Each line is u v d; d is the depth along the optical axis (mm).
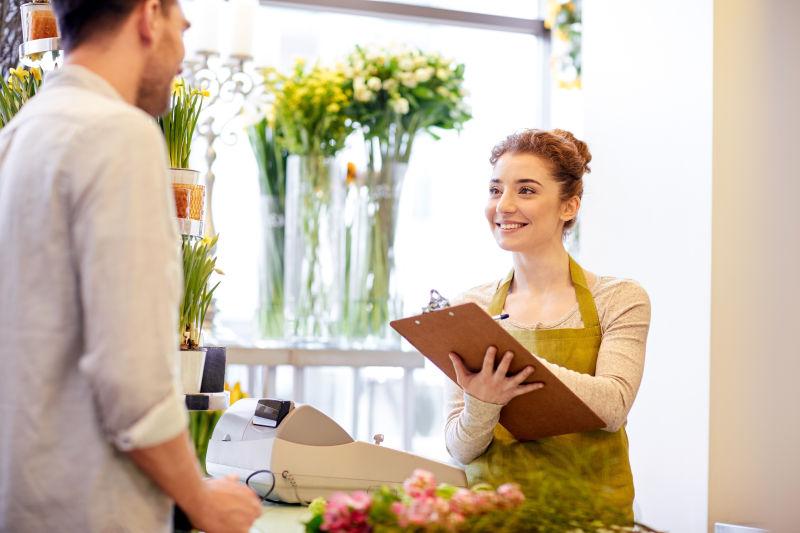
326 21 4586
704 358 3031
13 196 1252
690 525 3062
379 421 4199
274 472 1971
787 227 3162
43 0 2152
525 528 1235
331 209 4047
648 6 3318
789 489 3141
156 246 1210
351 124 4141
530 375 1848
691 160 3113
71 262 1224
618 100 3463
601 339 2143
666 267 3205
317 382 4184
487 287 2363
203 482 1306
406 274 4156
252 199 4270
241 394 3430
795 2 3195
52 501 1221
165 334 1207
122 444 1190
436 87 4066
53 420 1225
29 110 1320
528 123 4816
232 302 4270
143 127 1238
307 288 4035
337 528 1265
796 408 3160
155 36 1357
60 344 1224
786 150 3170
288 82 4039
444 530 1205
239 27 3744
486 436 1983
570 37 4809
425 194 4535
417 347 1980
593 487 1307
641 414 3293
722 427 3031
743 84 3090
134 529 1251
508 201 2150
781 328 3143
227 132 3799
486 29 4785
